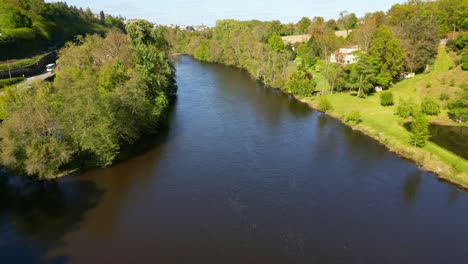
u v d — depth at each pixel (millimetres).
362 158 64938
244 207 48719
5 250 40094
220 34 198875
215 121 84375
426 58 109938
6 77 101375
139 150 67000
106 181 55531
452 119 82438
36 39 147750
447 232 44031
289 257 39094
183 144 70000
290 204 49531
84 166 59438
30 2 170625
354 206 49281
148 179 56062
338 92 109500
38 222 45375
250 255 39344
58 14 197500
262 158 64250
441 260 39188
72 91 61312
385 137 73062
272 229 43969
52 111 56406
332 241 41938
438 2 155500
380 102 95625
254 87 122938
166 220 45781
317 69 137500
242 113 91500
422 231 44125
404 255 39844
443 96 90000
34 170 51344
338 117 88688
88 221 45750
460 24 129125
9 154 50250
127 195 51469
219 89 118312
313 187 54281
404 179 57156
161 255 39344
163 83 89312
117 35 92875
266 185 54594
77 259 38719
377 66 102375
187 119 85375
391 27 131125
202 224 44938
